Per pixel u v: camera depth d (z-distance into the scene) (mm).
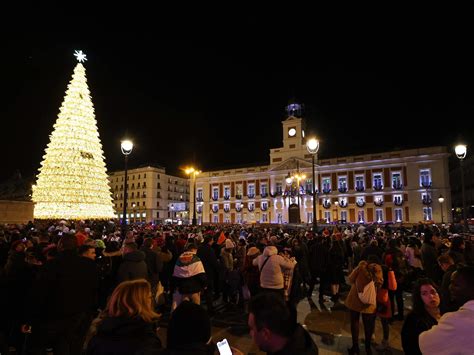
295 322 2488
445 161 55875
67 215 29156
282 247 10641
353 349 6484
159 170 94312
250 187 72250
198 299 7121
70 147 29969
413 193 57281
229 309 9977
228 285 10742
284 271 7664
